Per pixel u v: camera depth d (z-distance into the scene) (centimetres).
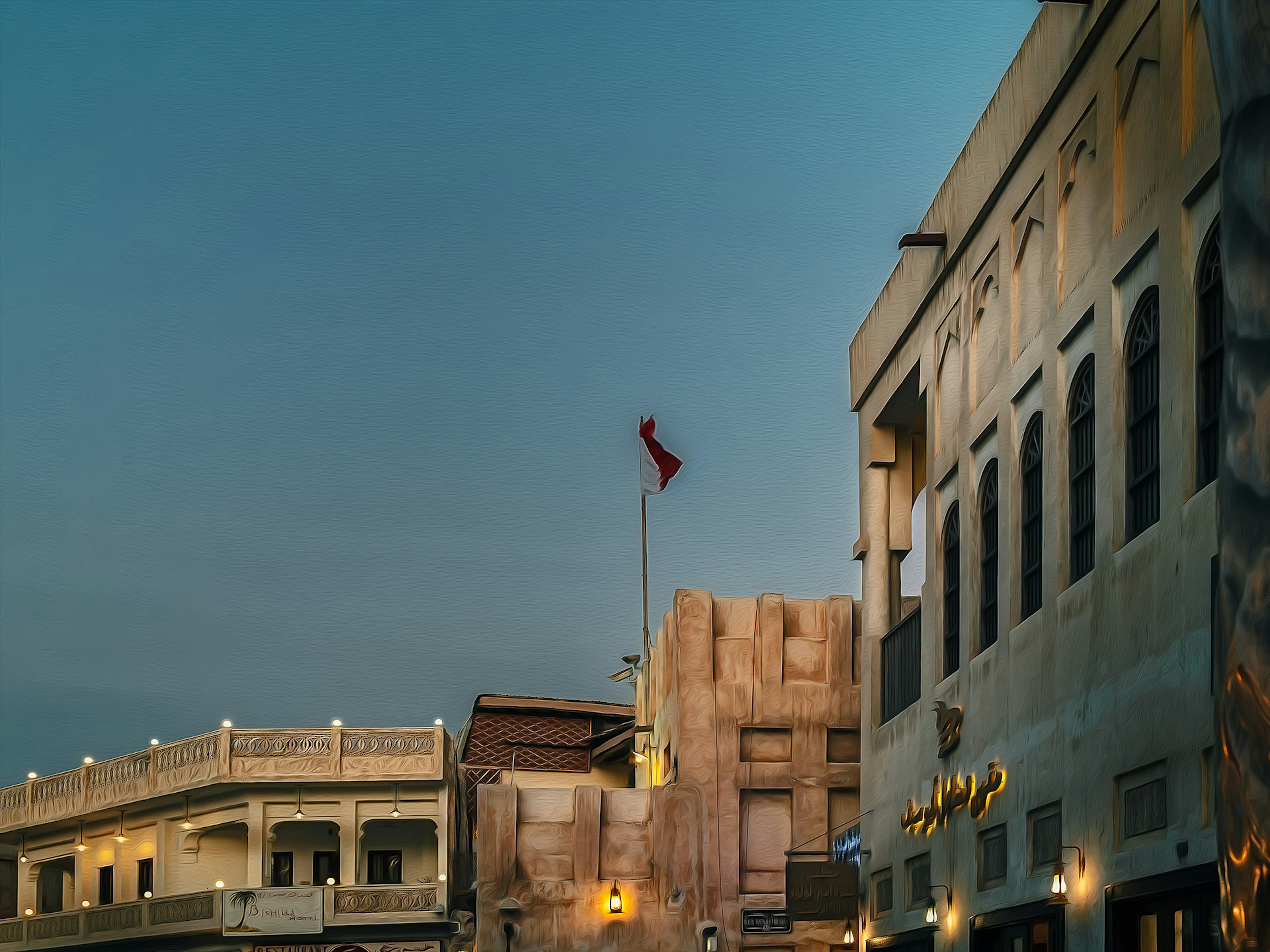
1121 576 1332
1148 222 1307
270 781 3744
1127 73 1367
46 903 4375
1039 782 1533
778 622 2969
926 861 1989
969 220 1831
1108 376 1384
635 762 3644
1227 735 831
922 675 2017
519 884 2800
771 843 2873
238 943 3659
